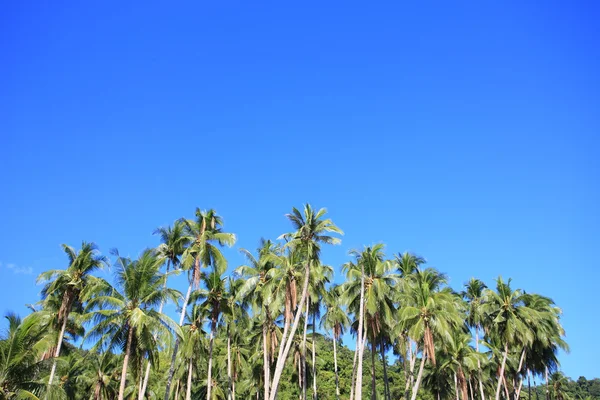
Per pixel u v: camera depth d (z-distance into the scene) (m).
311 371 64.50
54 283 41.16
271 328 50.34
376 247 44.91
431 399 84.75
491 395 65.25
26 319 29.27
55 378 46.31
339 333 58.56
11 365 27.72
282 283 41.75
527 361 59.03
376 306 41.34
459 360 53.53
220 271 40.88
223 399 60.53
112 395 56.22
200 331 49.22
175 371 58.06
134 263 33.19
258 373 58.88
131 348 32.59
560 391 81.06
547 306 55.25
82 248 42.38
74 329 46.16
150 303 32.91
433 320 41.62
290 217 41.00
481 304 57.53
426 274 47.84
